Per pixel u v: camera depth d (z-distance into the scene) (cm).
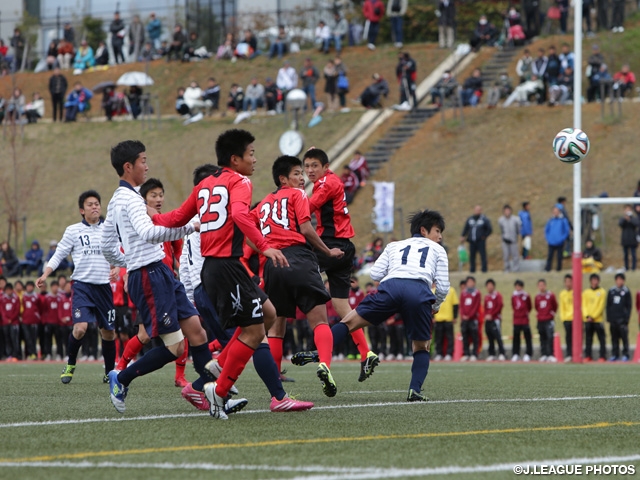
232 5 18688
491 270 10850
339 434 2269
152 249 2658
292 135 12406
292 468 1802
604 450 2064
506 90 14100
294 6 18575
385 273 3200
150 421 2528
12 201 14062
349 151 13500
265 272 3067
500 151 12712
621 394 3516
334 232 3509
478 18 18050
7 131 15412
